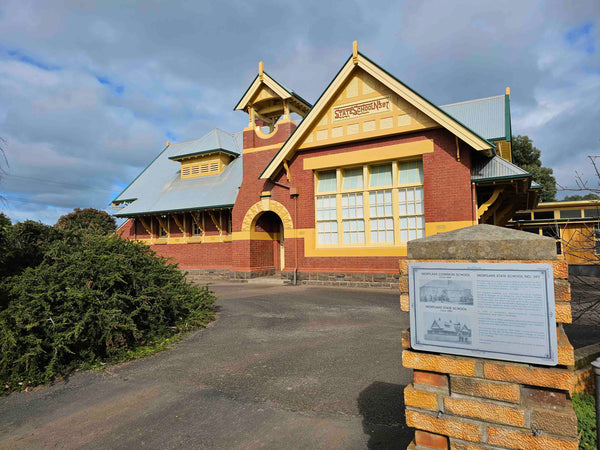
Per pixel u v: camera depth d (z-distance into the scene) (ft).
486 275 7.89
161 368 20.47
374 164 50.37
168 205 75.51
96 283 23.21
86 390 18.07
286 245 56.08
